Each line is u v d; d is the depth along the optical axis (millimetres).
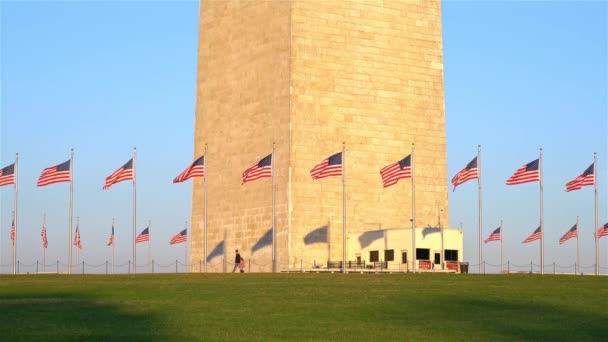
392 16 97938
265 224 94125
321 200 93125
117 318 51469
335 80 94562
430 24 99812
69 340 45219
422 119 98625
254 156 96250
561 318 52562
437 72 99688
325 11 94625
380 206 95750
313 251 92250
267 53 95500
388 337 47094
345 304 56344
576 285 65375
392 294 60438
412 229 87062
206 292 61562
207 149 102688
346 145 94562
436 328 49562
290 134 92188
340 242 93625
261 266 94188
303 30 93562
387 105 96875
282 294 60438
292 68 92750
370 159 95562
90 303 57000
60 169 86812
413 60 98625
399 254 90000
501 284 66062
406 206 97125
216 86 102125
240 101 98625
